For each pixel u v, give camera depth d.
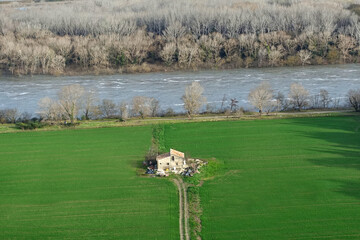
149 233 185.00
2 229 190.00
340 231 182.88
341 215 193.12
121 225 190.50
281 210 197.88
